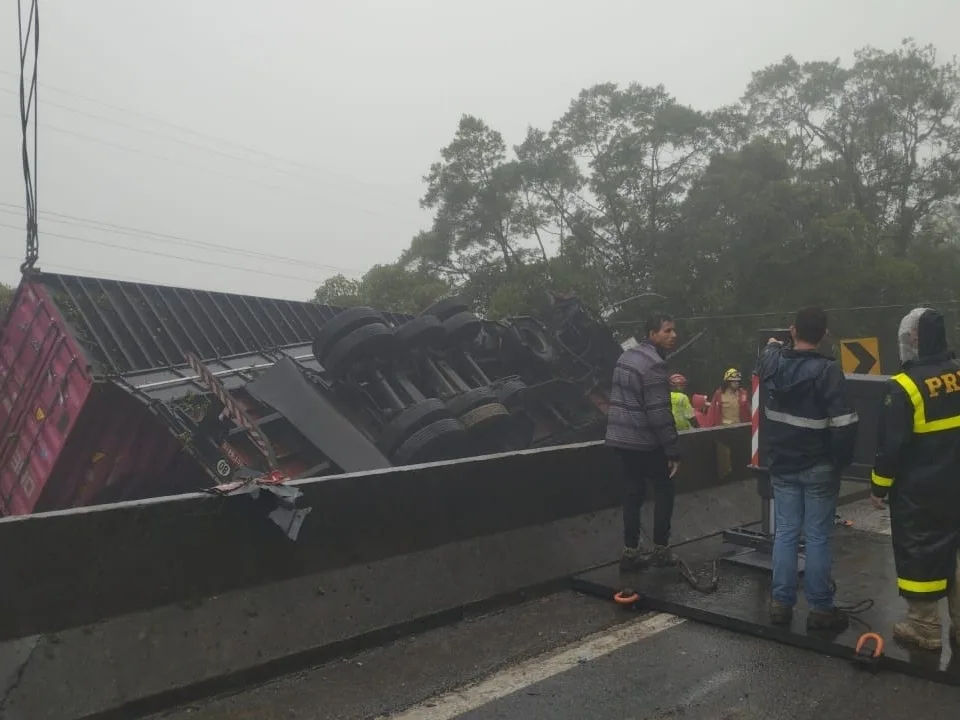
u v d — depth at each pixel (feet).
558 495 20.77
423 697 13.26
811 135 150.30
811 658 14.79
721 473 26.63
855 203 144.66
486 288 138.31
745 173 115.44
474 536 18.44
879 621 16.03
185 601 13.47
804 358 15.49
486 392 29.86
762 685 13.62
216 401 25.88
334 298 148.05
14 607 11.57
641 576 19.51
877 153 143.84
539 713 12.64
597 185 133.08
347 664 14.65
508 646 15.61
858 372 29.66
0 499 30.40
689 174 131.44
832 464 15.38
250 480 14.90
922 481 14.28
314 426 26.30
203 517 13.84
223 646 13.51
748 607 16.99
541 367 36.40
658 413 19.15
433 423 27.20
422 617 16.42
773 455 15.92
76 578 12.24
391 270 141.18
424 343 30.25
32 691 11.34
